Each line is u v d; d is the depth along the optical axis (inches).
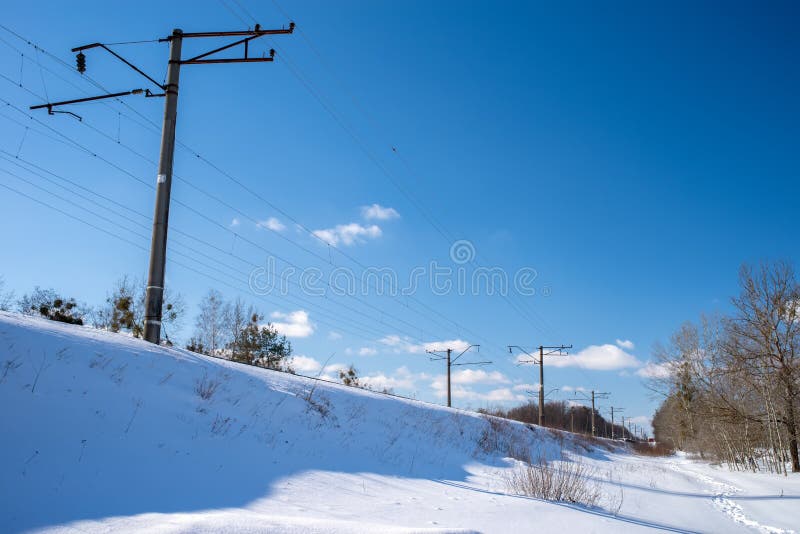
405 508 333.1
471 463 705.0
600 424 5378.9
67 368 393.4
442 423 917.2
